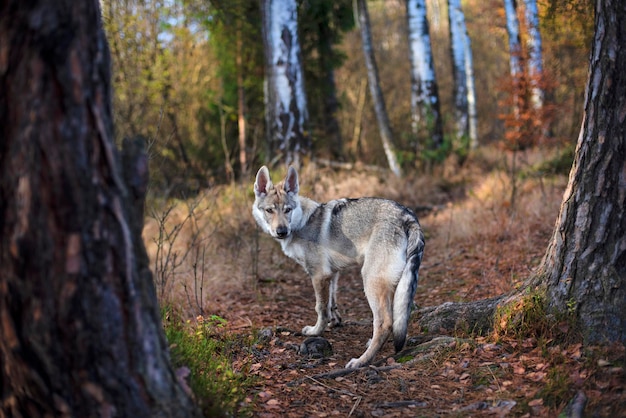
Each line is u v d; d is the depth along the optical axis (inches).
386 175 540.7
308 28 557.6
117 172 102.7
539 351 160.9
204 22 561.0
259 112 609.9
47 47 94.0
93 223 97.0
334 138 661.9
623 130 151.8
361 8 601.0
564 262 164.9
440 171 553.9
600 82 155.6
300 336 222.4
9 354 100.4
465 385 155.3
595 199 157.3
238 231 362.0
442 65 1083.9
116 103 508.4
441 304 232.5
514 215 356.8
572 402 133.0
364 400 152.7
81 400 100.7
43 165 93.9
